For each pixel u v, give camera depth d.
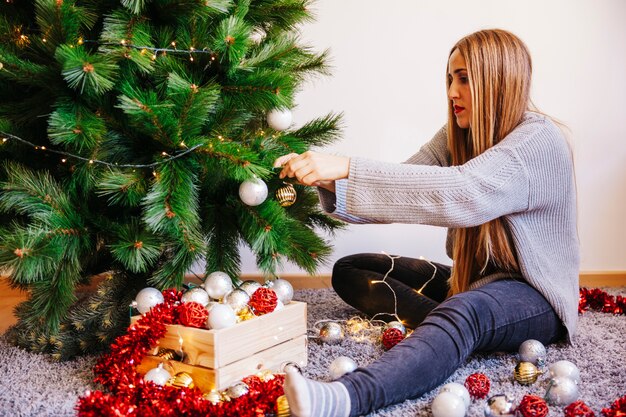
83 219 1.31
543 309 1.29
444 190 1.19
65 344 1.35
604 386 1.17
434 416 1.00
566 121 2.23
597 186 2.25
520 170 1.23
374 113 2.19
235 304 1.20
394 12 2.16
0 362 1.34
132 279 1.43
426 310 1.51
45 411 1.07
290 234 1.38
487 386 1.11
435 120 2.20
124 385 1.03
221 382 1.10
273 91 1.30
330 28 2.15
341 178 1.24
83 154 1.28
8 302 1.97
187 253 1.29
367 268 1.68
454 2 2.17
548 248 1.31
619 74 2.22
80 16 1.20
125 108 1.15
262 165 1.31
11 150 1.32
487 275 1.38
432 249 2.22
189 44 1.31
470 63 1.33
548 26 2.19
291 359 1.25
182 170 1.26
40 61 1.29
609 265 2.26
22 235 1.12
